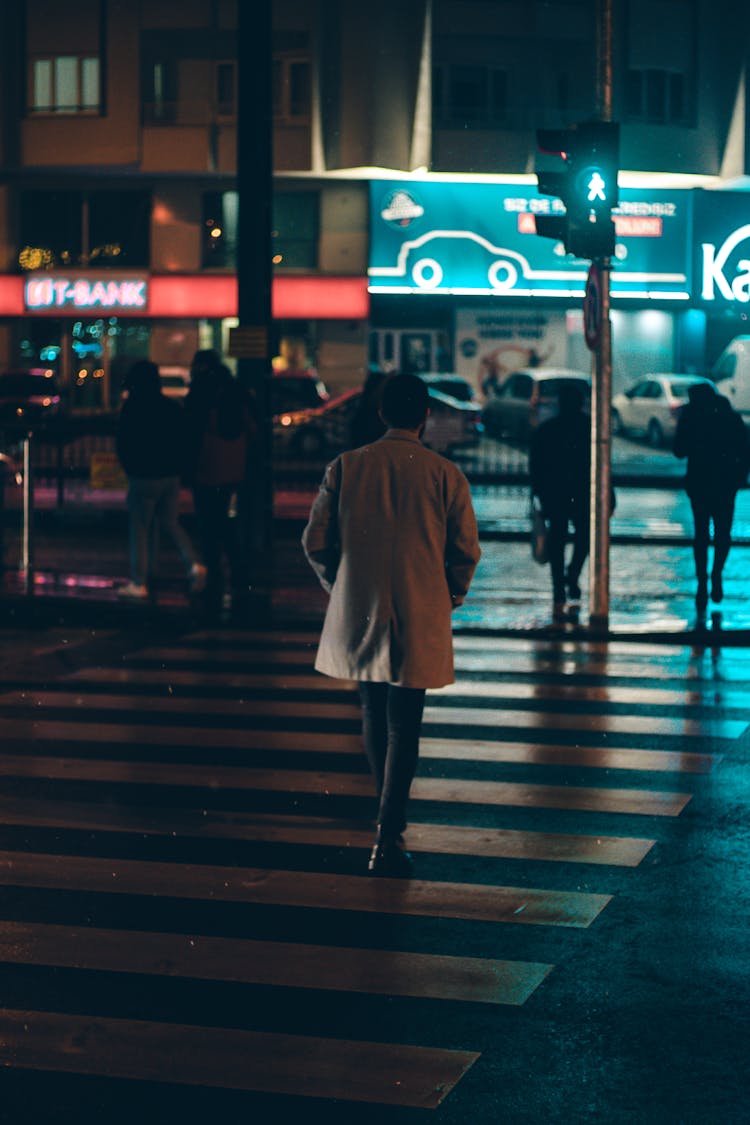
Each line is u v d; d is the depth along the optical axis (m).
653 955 6.55
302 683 12.68
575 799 9.06
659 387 46.44
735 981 6.25
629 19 50.97
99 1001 6.00
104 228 52.56
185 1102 5.11
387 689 7.82
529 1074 5.34
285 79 50.25
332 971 6.34
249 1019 5.82
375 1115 5.02
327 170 50.44
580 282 53.06
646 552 23.28
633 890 7.42
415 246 52.19
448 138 50.91
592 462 15.26
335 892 7.38
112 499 30.42
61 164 51.03
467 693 12.27
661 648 14.55
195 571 17.45
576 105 52.19
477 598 17.69
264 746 10.42
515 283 52.72
